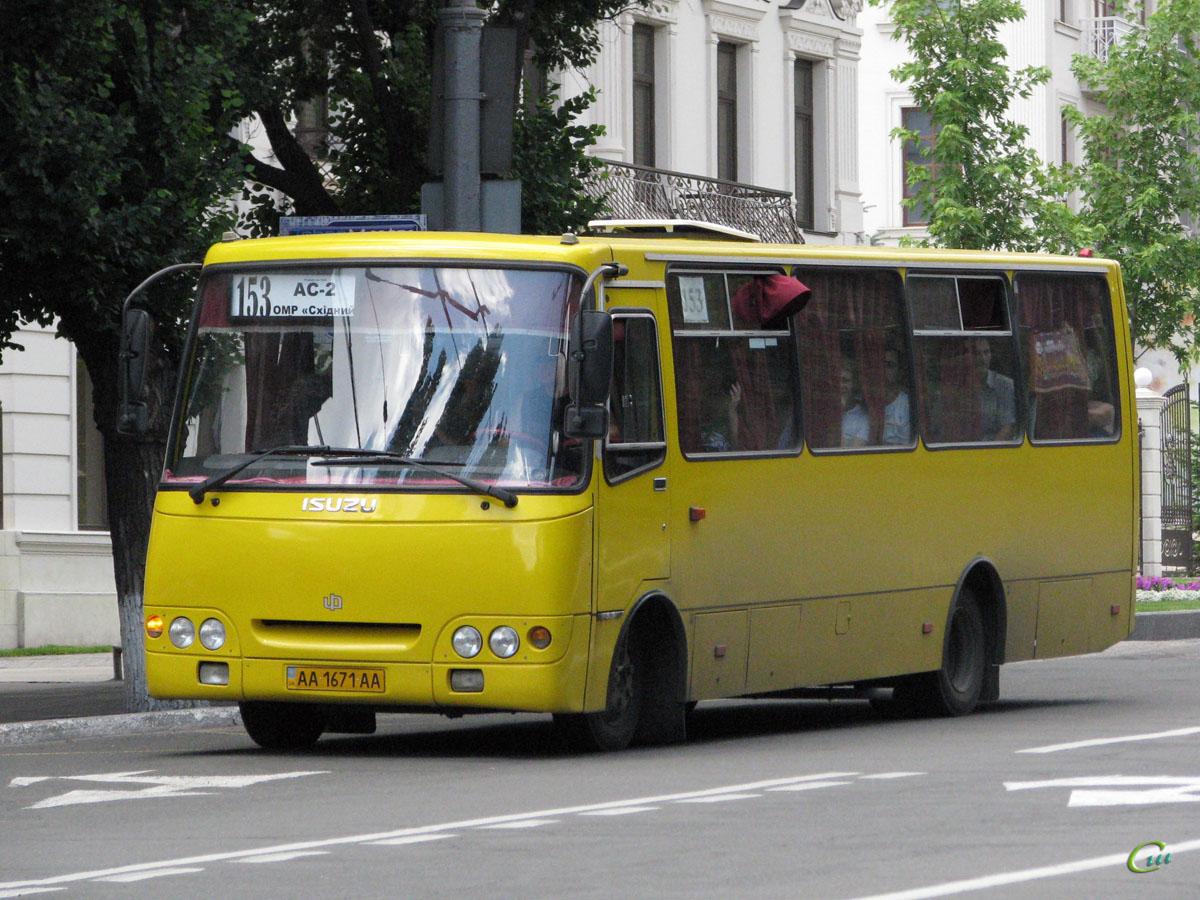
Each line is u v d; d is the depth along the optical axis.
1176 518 78.06
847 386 31.92
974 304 34.94
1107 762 25.12
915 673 33.41
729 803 21.59
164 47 34.84
